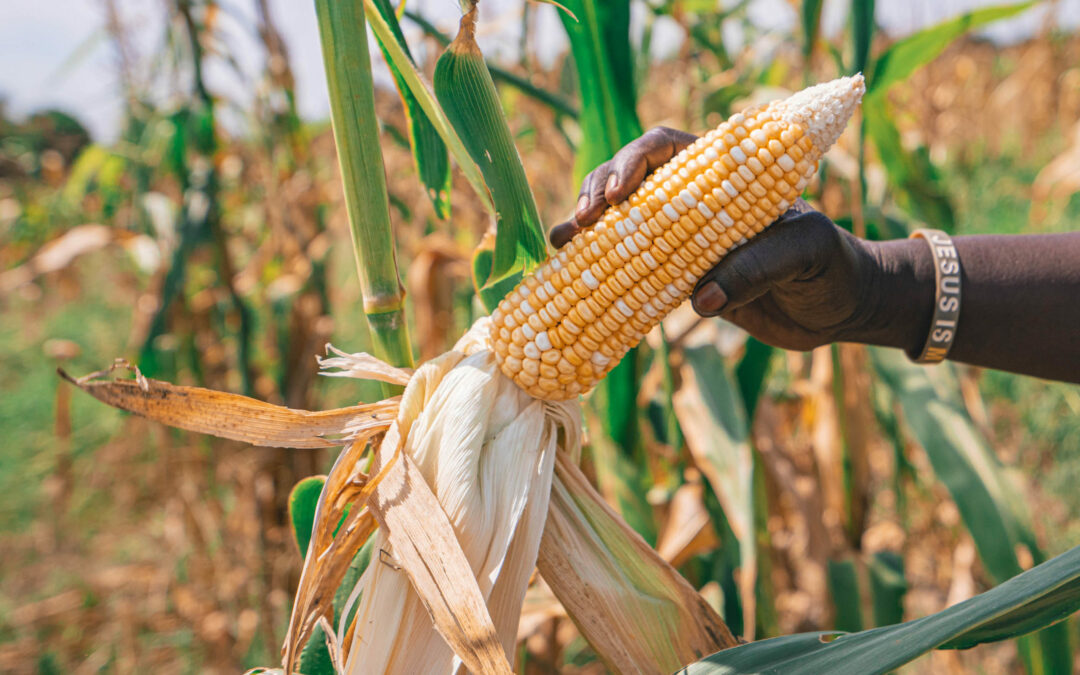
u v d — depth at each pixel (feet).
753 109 3.25
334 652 3.73
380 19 4.01
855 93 3.11
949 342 4.16
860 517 7.68
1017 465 13.62
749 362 6.91
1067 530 11.88
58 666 10.93
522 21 8.89
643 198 3.33
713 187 3.19
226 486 13.74
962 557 9.18
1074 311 4.05
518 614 3.56
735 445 6.34
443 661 3.44
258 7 10.11
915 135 9.62
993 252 4.20
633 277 3.37
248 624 11.09
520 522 3.60
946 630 2.77
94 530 14.53
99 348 21.13
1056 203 19.74
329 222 13.26
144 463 14.97
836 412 7.77
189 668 10.83
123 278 14.52
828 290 3.84
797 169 3.18
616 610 3.74
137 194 12.46
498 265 4.00
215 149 11.20
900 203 8.96
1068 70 30.71
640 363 6.65
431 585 3.30
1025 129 31.86
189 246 10.69
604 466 6.50
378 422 3.80
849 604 7.37
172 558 12.88
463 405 3.64
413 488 3.48
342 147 3.71
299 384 11.41
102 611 12.05
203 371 12.03
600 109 5.45
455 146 4.22
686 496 6.93
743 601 6.27
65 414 13.74
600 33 5.21
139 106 12.59
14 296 26.22
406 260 12.90
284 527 10.99
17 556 13.71
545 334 3.58
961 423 6.86
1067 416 14.32
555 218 10.75
